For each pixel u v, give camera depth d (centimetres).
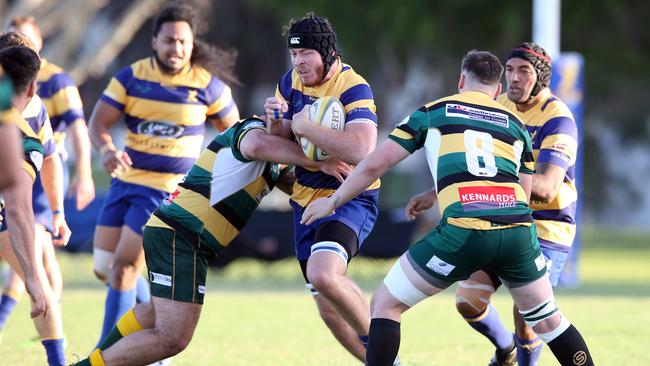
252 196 2170
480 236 1959
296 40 2194
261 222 5809
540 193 2316
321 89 2236
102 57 8600
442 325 3616
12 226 1952
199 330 3434
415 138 2045
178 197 2161
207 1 8775
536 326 2073
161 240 2123
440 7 8175
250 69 12100
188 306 2106
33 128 2378
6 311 2952
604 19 8644
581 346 2061
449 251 1975
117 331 2178
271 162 2158
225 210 2141
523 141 2073
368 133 2156
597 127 11638
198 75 2870
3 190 1836
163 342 2105
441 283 2017
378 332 2023
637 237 12112
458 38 8438
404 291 2022
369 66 9606
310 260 2150
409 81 10225
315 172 2242
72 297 4497
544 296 2041
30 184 1986
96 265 2820
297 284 5778
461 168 1998
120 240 2753
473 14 8256
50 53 8200
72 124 2859
